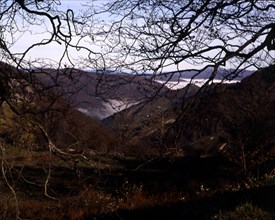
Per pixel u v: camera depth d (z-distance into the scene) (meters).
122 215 11.56
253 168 15.20
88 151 7.15
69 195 7.75
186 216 10.70
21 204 10.96
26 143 6.95
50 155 6.88
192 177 16.33
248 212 8.78
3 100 6.50
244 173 15.18
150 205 12.43
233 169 15.66
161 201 13.08
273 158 15.44
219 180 15.70
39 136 7.02
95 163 7.30
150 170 17.06
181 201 12.28
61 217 10.33
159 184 15.74
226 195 10.84
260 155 15.26
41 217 10.52
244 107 11.19
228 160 16.08
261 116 12.80
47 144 6.70
